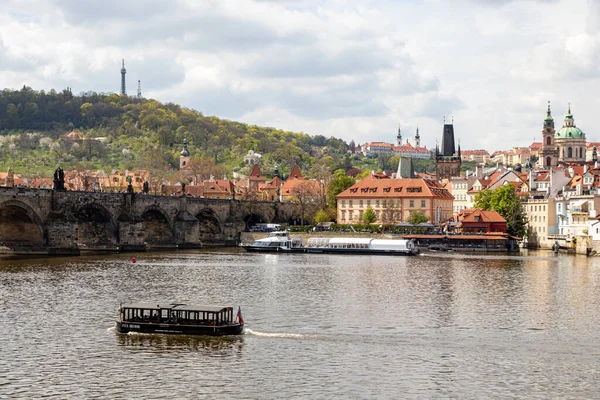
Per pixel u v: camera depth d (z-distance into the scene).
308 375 85.56
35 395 78.69
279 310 124.38
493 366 89.75
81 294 140.25
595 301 137.50
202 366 88.62
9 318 115.06
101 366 88.44
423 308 127.88
